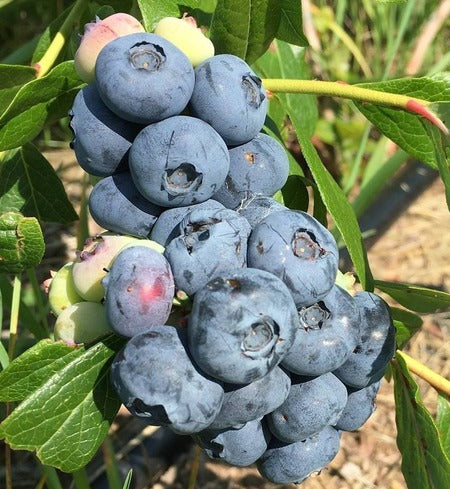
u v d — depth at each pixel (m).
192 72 0.11
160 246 0.10
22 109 0.13
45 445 0.11
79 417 0.11
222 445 0.11
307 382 0.11
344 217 0.13
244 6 0.13
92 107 0.11
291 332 0.09
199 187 0.10
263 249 0.10
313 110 0.18
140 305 0.09
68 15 0.16
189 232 0.10
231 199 0.11
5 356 0.15
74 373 0.11
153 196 0.10
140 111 0.10
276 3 0.13
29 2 0.31
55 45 0.14
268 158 0.12
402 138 0.14
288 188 0.15
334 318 0.10
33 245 0.13
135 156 0.10
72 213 0.17
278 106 0.17
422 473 0.13
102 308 0.11
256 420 0.11
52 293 0.11
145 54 0.11
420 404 0.13
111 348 0.11
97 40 0.11
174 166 0.10
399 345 0.15
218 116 0.11
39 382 0.11
